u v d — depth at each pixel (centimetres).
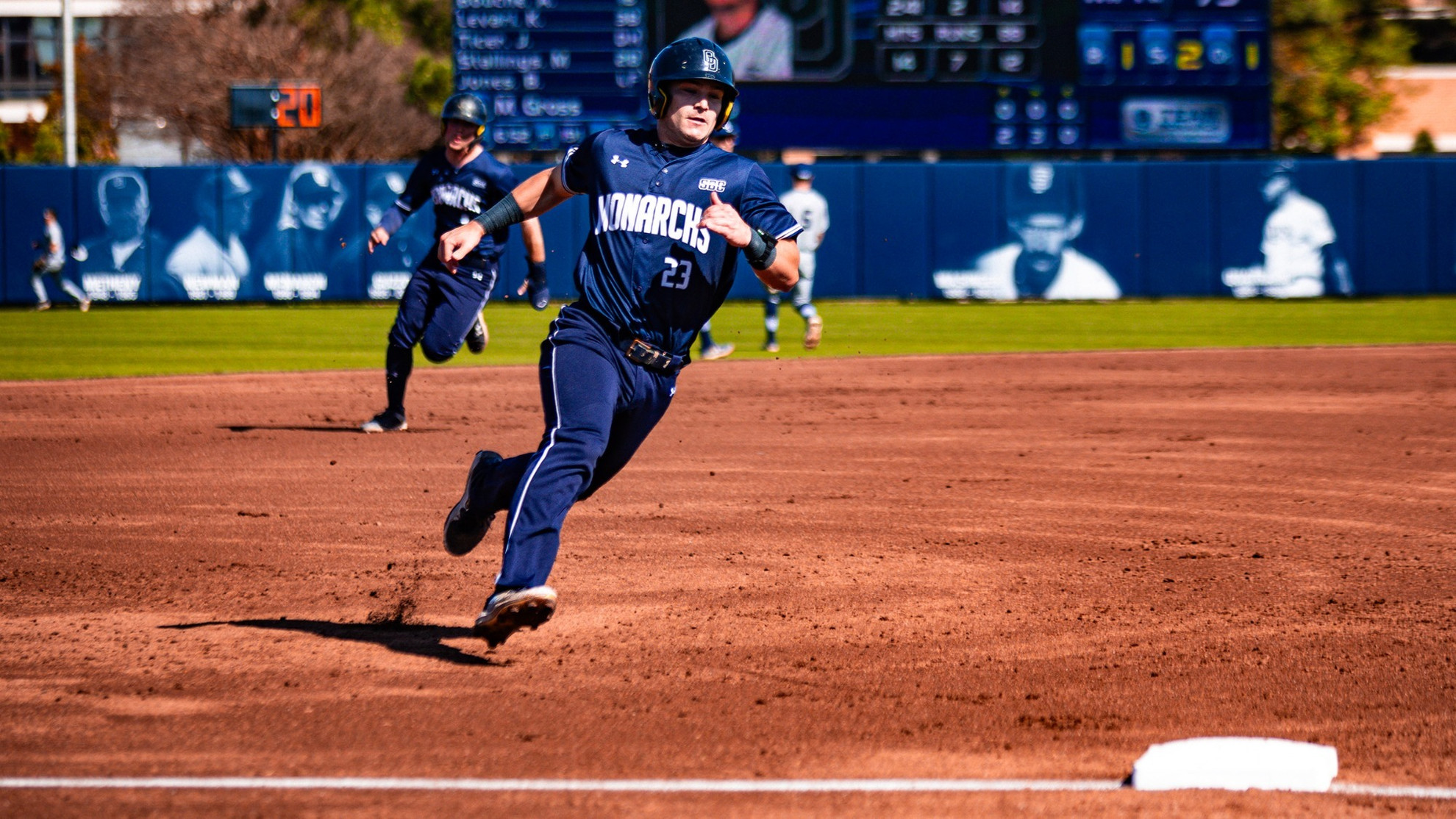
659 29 6594
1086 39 6681
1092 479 2266
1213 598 1510
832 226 6756
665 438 2722
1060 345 4734
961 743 1050
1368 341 4812
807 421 2978
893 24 6638
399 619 1413
